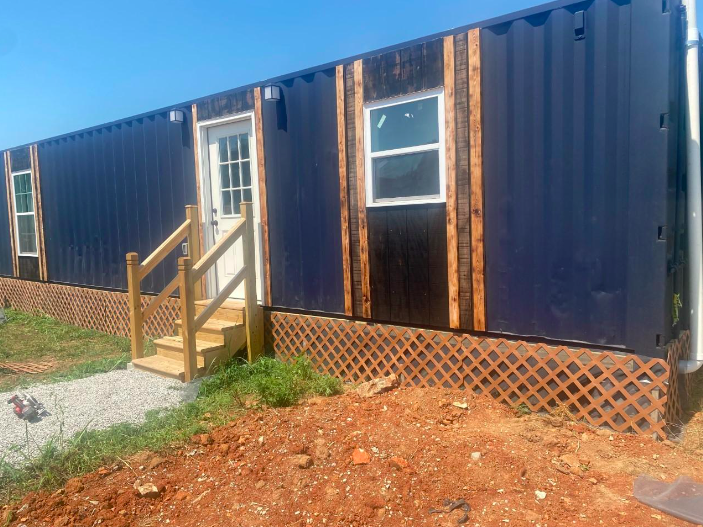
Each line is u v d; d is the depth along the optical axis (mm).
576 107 4242
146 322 8234
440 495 3273
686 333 4941
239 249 7113
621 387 4105
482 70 4695
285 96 6285
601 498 3201
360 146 5590
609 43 4059
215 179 7320
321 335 6094
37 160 10305
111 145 8656
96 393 5344
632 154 4012
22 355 7902
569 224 4340
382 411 4641
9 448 4047
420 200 5230
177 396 5316
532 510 3080
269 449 3967
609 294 4188
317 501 3289
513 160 4582
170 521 3248
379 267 5562
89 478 3719
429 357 5188
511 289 4676
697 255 4605
